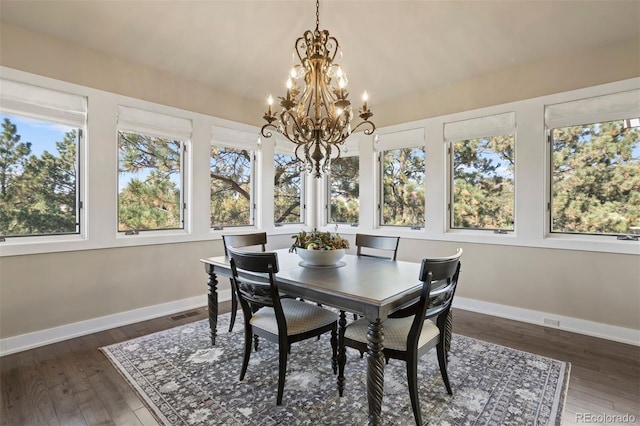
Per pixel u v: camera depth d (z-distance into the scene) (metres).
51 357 2.36
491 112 3.32
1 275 2.42
